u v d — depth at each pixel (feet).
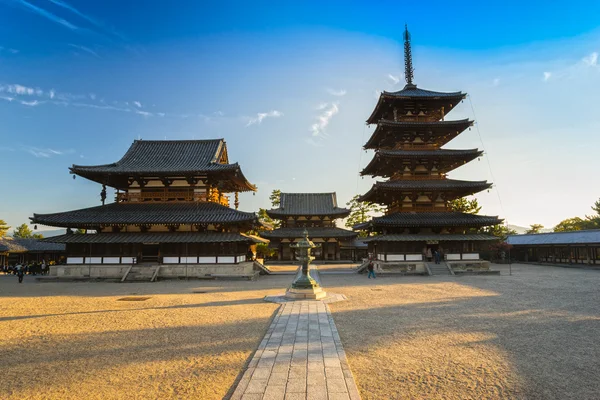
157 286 105.70
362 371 32.83
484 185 139.74
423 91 164.45
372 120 174.09
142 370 33.50
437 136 158.40
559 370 33.06
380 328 49.42
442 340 43.21
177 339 44.24
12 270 175.94
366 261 161.07
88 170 131.85
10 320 56.54
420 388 29.01
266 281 120.37
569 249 179.63
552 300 72.38
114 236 129.29
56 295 86.33
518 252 216.95
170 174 136.36
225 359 36.42
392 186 140.36
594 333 46.34
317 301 71.92
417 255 137.59
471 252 140.26
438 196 147.74
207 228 134.00
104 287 103.65
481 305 67.21
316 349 39.04
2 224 230.68
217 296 82.74
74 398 27.63
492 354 37.76
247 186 164.55
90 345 41.98
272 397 26.73
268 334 45.65
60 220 126.21
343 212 229.66
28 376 32.35
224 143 160.35
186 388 29.25
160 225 131.95
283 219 237.04
